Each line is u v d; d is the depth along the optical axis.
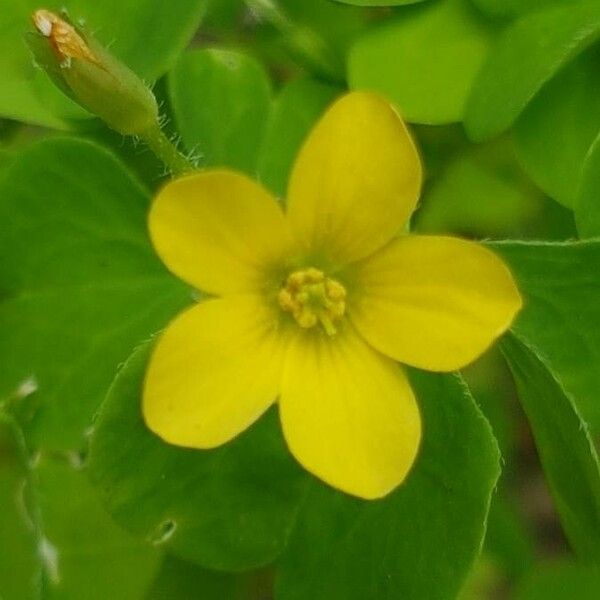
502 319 0.06
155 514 0.07
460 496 0.07
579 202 0.07
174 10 0.07
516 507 0.09
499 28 0.08
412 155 0.06
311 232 0.07
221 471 0.07
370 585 0.07
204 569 0.08
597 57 0.08
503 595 0.09
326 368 0.07
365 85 0.08
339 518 0.07
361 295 0.07
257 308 0.07
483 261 0.06
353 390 0.07
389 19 0.08
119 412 0.07
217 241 0.06
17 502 0.07
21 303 0.07
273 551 0.07
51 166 0.07
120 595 0.08
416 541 0.07
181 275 0.06
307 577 0.07
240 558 0.07
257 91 0.08
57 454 0.08
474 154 0.08
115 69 0.07
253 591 0.08
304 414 0.06
